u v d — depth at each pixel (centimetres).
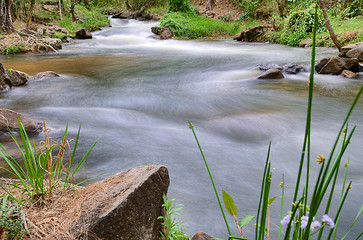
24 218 171
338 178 349
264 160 405
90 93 790
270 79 927
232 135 505
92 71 1094
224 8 3075
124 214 177
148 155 416
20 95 764
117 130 524
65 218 174
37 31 1927
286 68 1000
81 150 427
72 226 167
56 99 730
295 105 662
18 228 161
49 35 1967
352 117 577
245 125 541
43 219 174
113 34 2392
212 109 661
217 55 1456
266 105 668
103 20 2872
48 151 207
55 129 517
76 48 1820
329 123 548
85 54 1554
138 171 217
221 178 351
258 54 1437
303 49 1534
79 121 574
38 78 939
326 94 747
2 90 800
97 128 535
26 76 905
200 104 696
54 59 1372
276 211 283
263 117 579
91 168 374
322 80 898
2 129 455
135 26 2853
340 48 1066
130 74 1051
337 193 312
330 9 1828
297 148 444
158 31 2384
